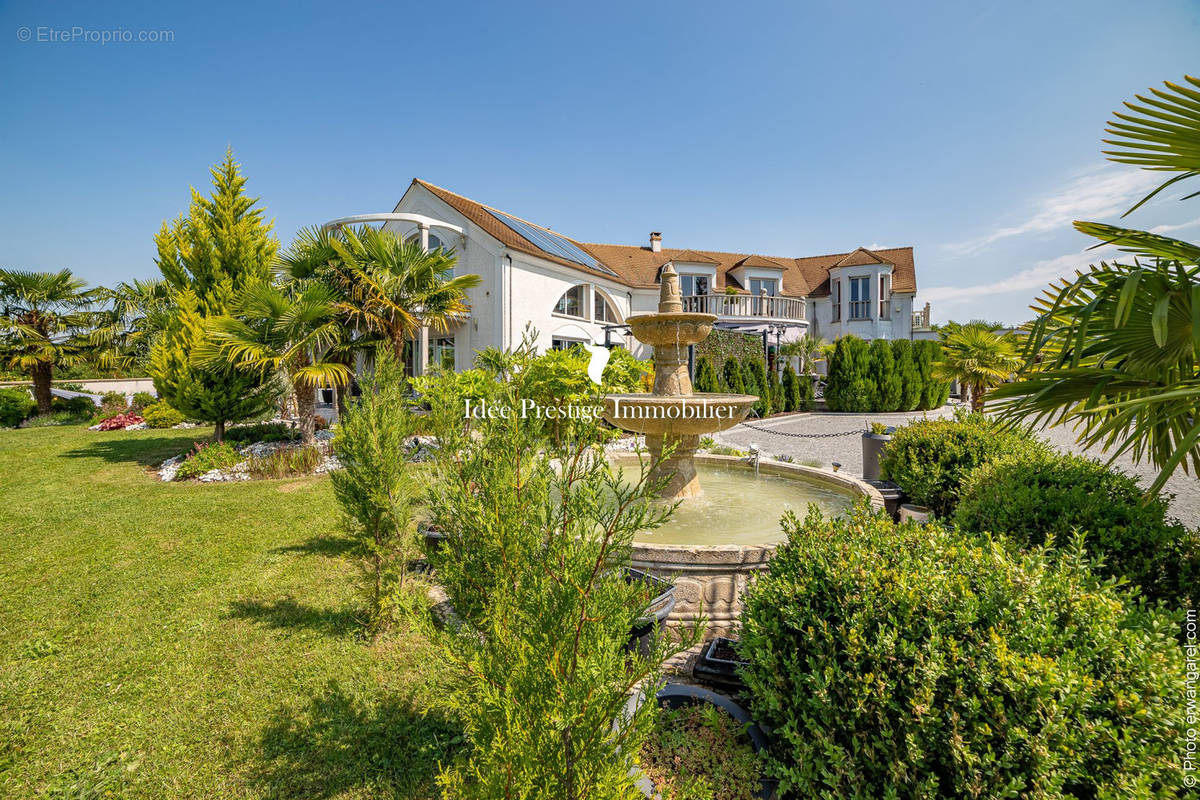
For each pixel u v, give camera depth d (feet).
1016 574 6.93
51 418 63.72
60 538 20.59
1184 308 8.39
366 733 9.57
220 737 9.57
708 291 83.56
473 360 53.98
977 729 5.54
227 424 54.95
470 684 6.02
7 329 59.36
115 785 8.55
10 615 14.29
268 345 34.55
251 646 12.51
